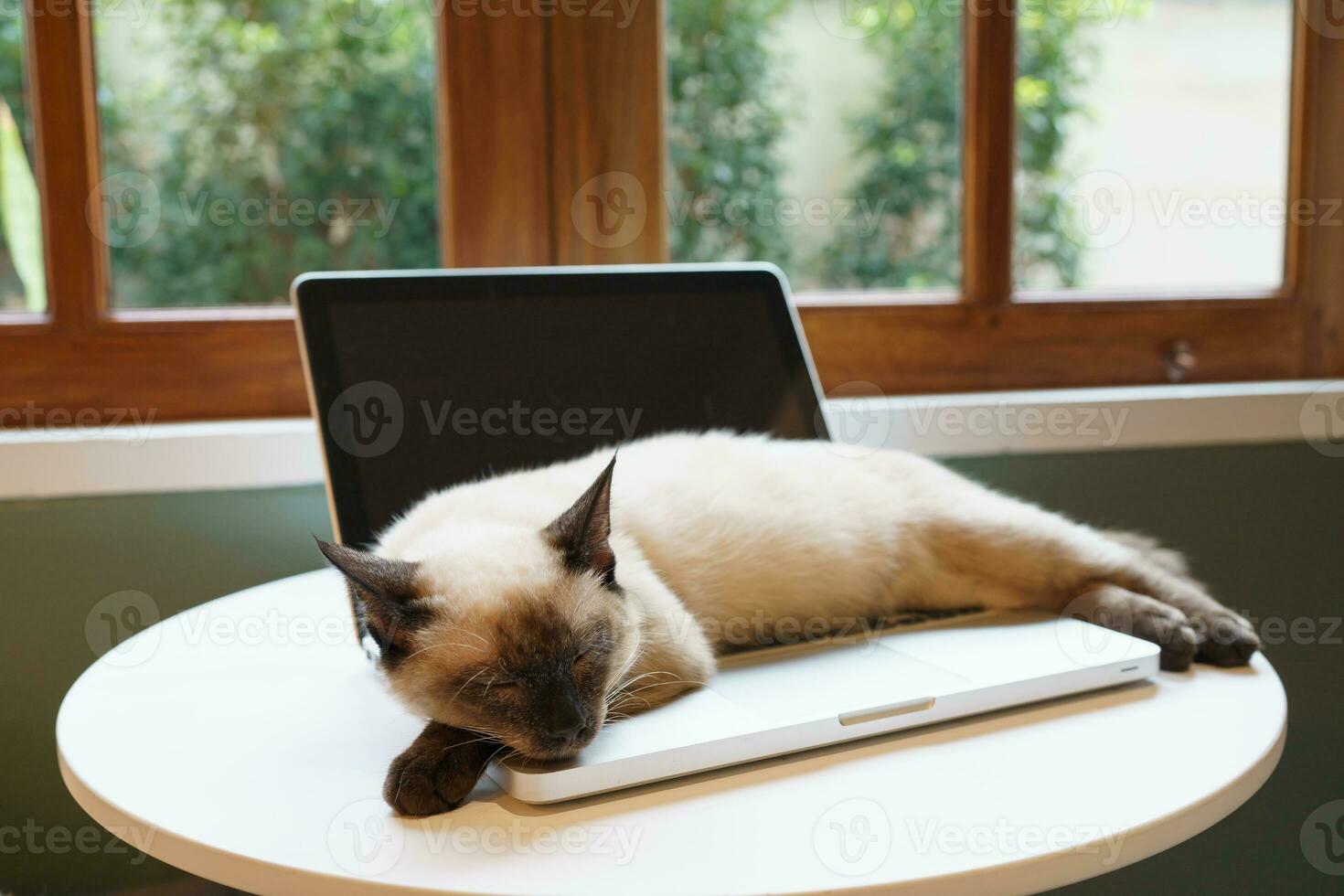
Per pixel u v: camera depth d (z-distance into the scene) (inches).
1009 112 69.1
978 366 71.3
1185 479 69.3
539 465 50.9
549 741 30.6
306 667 41.5
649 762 30.6
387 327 49.1
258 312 64.5
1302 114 72.2
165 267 65.3
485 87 63.2
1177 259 74.2
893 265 72.7
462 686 32.2
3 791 57.8
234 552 59.5
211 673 40.8
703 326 55.5
